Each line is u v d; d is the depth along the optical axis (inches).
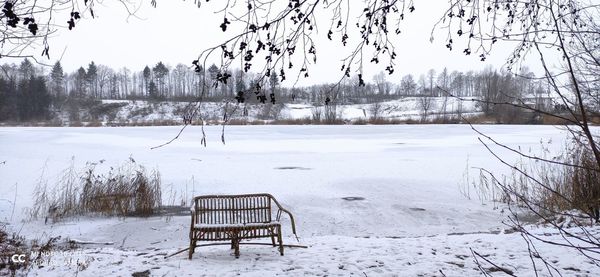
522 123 1694.1
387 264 249.3
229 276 232.8
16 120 2541.8
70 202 471.5
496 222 428.8
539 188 450.9
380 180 651.5
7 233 384.8
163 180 655.8
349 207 490.3
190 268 247.3
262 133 1563.7
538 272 229.9
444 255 264.8
